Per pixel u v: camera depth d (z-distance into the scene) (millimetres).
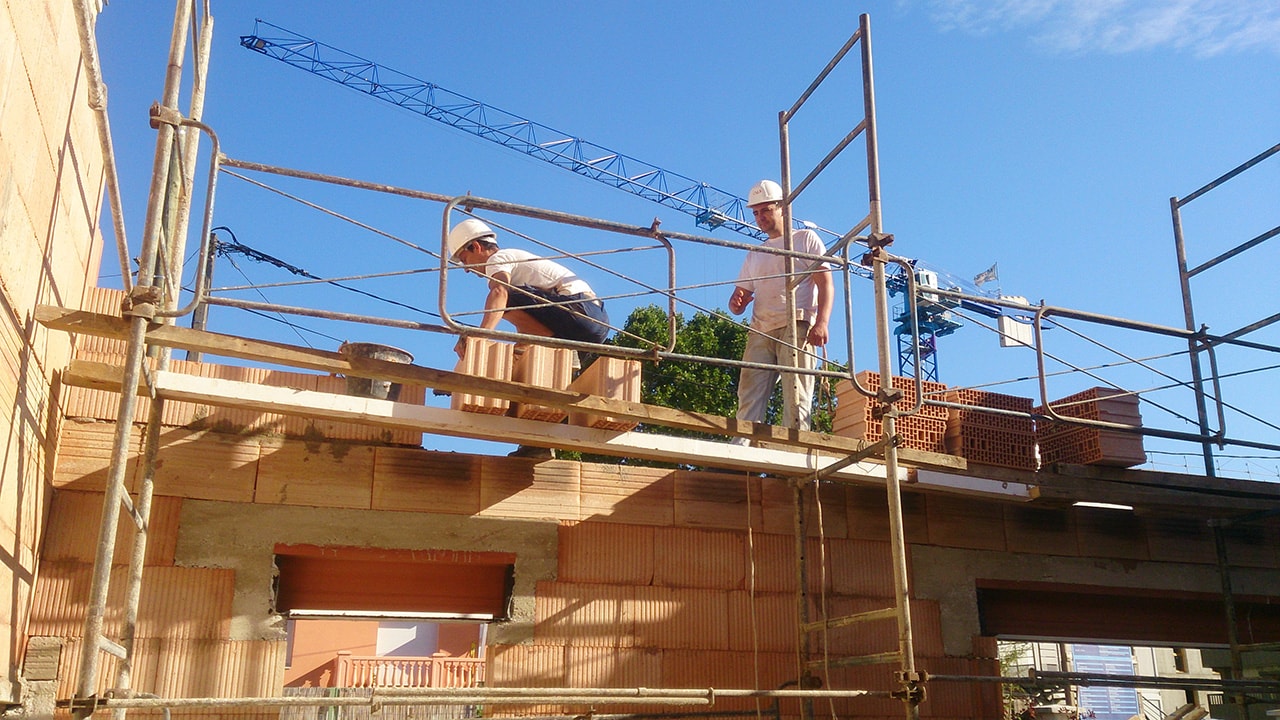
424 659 16906
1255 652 7332
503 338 4551
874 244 5359
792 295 6293
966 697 6352
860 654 6203
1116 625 7043
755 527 6258
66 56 4367
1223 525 6941
